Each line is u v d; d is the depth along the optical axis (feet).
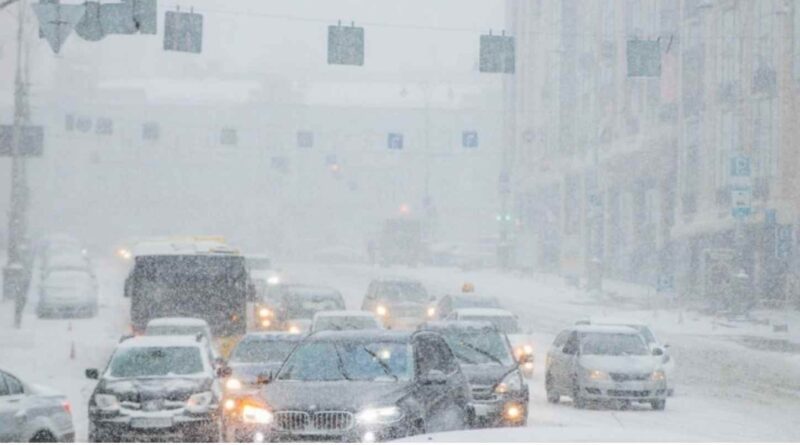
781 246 497.87
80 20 221.66
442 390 153.69
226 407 183.83
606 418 224.53
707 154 598.75
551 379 259.80
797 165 532.32
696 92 618.85
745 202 461.37
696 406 250.16
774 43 540.52
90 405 176.24
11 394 144.46
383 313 409.28
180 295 297.74
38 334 403.13
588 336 253.24
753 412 237.25
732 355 382.01
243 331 299.17
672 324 490.90
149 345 187.62
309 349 152.66
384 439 136.77
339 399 138.31
